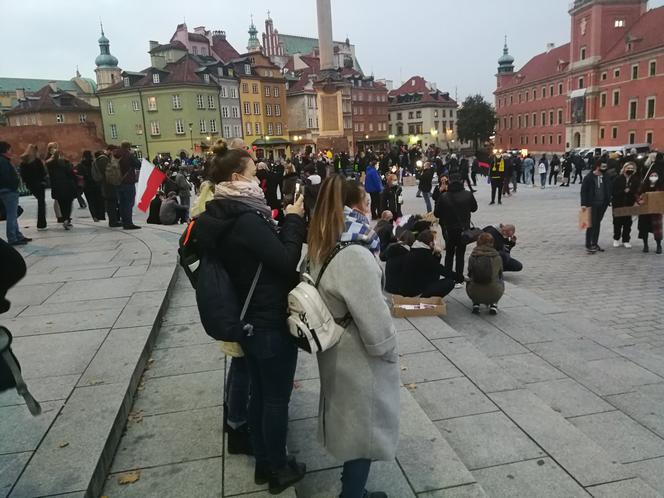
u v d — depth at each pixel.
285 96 84.62
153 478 2.88
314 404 3.76
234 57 86.94
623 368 5.29
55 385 3.61
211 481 2.84
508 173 23.28
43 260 7.96
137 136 72.06
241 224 2.46
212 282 2.46
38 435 3.02
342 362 2.37
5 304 2.27
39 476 2.66
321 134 41.16
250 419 2.77
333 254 2.33
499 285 6.92
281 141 63.66
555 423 3.71
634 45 67.38
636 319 7.06
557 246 12.05
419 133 113.31
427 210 17.89
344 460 2.40
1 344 2.23
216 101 73.19
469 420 3.78
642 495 2.93
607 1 72.44
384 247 9.02
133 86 71.00
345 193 2.37
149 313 5.11
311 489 2.88
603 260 10.55
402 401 3.81
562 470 3.17
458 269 8.55
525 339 6.18
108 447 2.99
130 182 10.90
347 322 2.37
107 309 5.27
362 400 2.36
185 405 3.67
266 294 2.52
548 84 88.81
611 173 15.04
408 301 6.70
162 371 4.22
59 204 11.30
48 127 41.75
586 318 7.07
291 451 3.21
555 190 25.91
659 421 4.20
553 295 8.33
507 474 3.14
